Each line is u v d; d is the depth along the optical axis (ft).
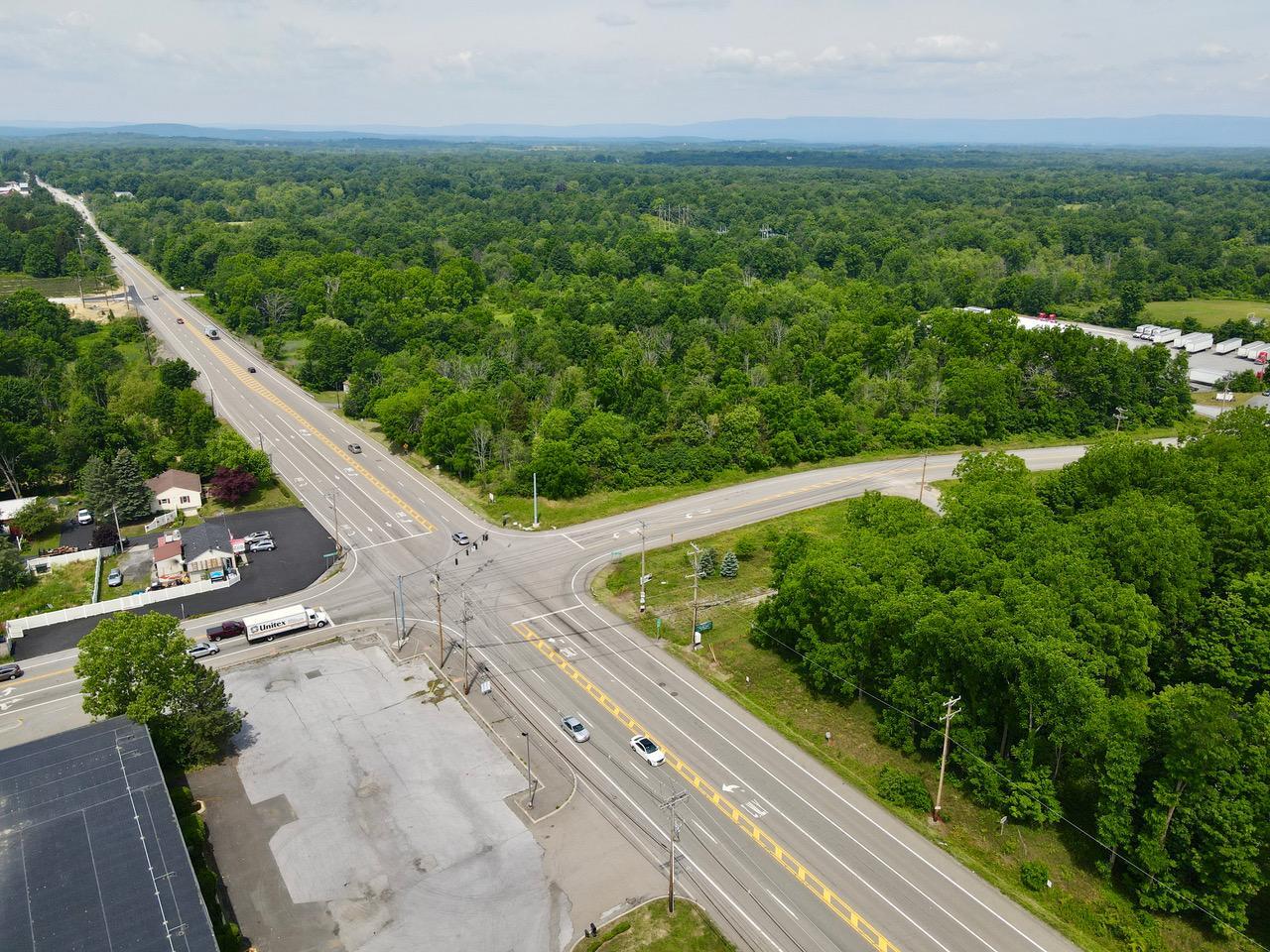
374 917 198.18
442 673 295.48
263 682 289.33
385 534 410.93
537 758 253.24
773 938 193.67
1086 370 567.18
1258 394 636.48
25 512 398.62
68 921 172.76
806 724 271.90
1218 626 270.87
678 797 215.51
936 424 542.57
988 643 225.35
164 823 198.29
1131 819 203.10
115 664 237.66
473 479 475.72
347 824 226.58
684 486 478.18
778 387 530.27
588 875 211.20
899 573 269.85
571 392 543.39
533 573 372.58
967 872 213.25
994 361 594.24
